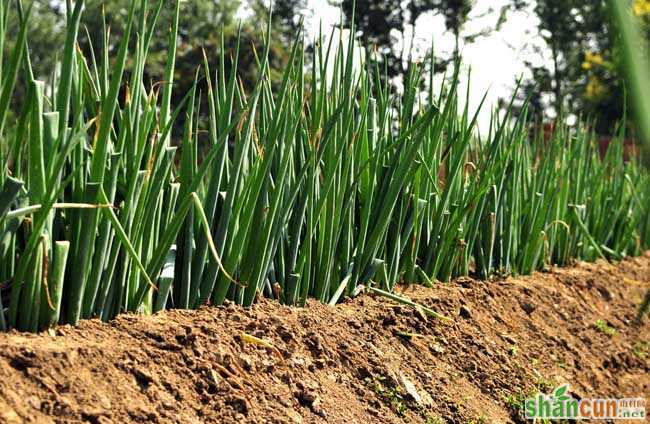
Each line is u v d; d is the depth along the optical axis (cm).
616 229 496
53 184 192
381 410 231
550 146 389
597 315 364
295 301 252
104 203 205
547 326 321
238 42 231
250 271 239
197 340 213
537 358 296
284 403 214
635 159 545
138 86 212
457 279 322
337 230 260
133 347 203
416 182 285
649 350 353
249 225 239
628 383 317
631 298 409
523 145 371
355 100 263
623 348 343
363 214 268
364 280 276
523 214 373
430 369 256
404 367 250
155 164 215
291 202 244
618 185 504
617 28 151
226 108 232
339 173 257
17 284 195
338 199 258
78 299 205
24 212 191
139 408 192
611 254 490
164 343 208
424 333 269
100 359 196
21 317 197
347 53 249
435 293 296
